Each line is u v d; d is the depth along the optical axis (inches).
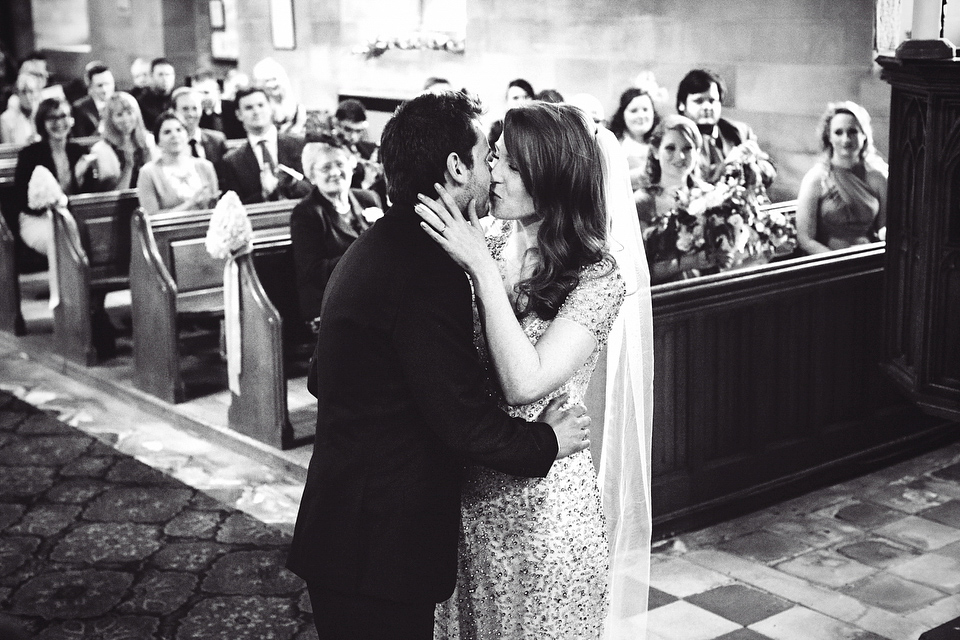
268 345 199.0
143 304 230.8
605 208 98.2
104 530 174.7
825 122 225.1
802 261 184.1
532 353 92.0
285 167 295.0
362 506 91.1
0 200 321.7
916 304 121.6
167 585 156.0
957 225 114.3
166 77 390.6
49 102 310.8
